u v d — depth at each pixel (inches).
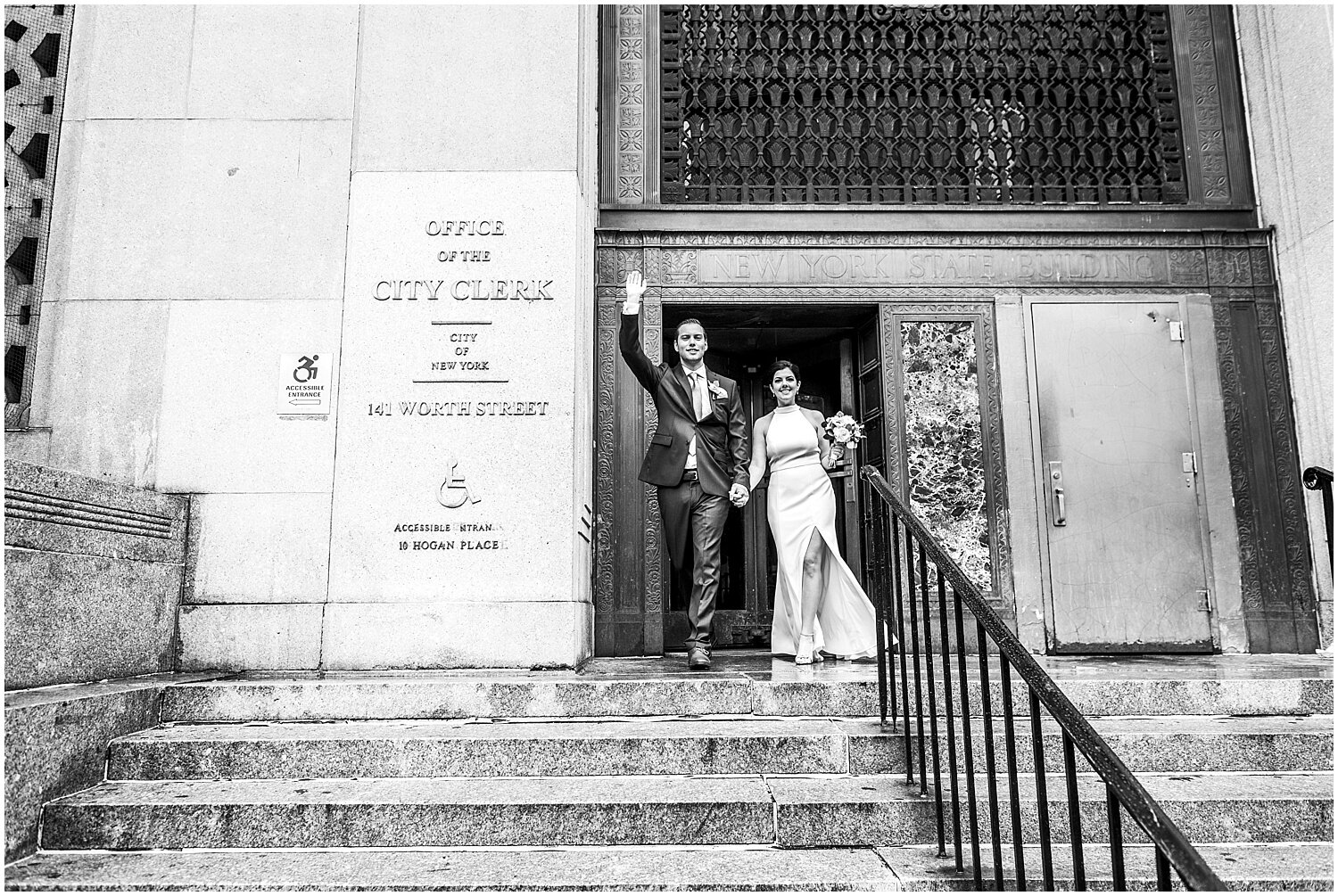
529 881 114.7
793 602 215.0
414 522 207.6
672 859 124.0
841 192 280.7
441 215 221.0
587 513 238.4
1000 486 264.1
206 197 221.3
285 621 202.1
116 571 175.6
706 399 211.2
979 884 111.3
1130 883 115.5
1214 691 169.2
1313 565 260.1
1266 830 131.3
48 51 229.6
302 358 214.1
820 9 289.9
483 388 213.6
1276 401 269.1
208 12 229.0
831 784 141.9
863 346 285.0
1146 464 265.3
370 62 227.6
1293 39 268.7
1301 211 265.4
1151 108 289.4
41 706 129.7
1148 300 273.4
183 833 129.9
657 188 279.1
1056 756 151.6
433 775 148.2
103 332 215.6
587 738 149.1
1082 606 257.9
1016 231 275.9
